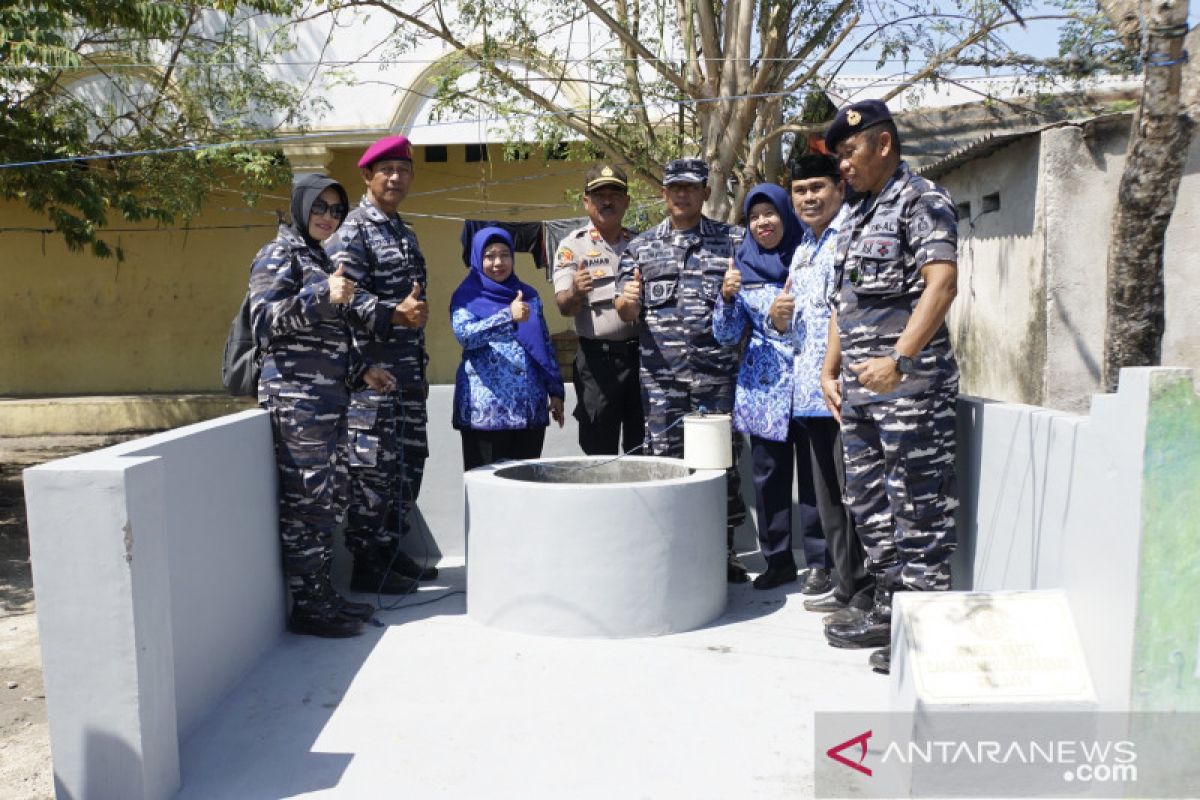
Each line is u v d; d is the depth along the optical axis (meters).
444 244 14.27
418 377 5.21
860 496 4.08
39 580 2.82
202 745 3.38
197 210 10.95
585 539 4.34
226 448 3.86
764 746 3.31
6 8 6.91
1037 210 5.83
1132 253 4.39
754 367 5.07
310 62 10.83
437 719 3.56
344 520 5.22
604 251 5.58
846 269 3.92
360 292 4.83
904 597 3.15
